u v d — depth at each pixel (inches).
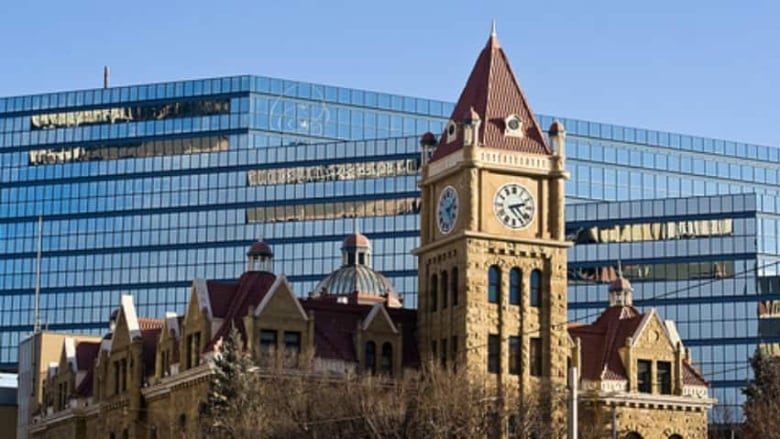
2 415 7568.9
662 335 5285.4
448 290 4950.8
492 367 4847.4
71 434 5999.0
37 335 7091.5
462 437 4338.1
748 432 5221.5
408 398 4473.4
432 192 5123.0
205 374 4785.9
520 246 4926.2
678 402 5216.5
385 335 4985.2
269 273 5103.3
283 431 4352.9
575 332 5319.9
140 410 5374.0
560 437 4594.0
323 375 4690.0
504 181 4945.9
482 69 5147.6
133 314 5610.2
